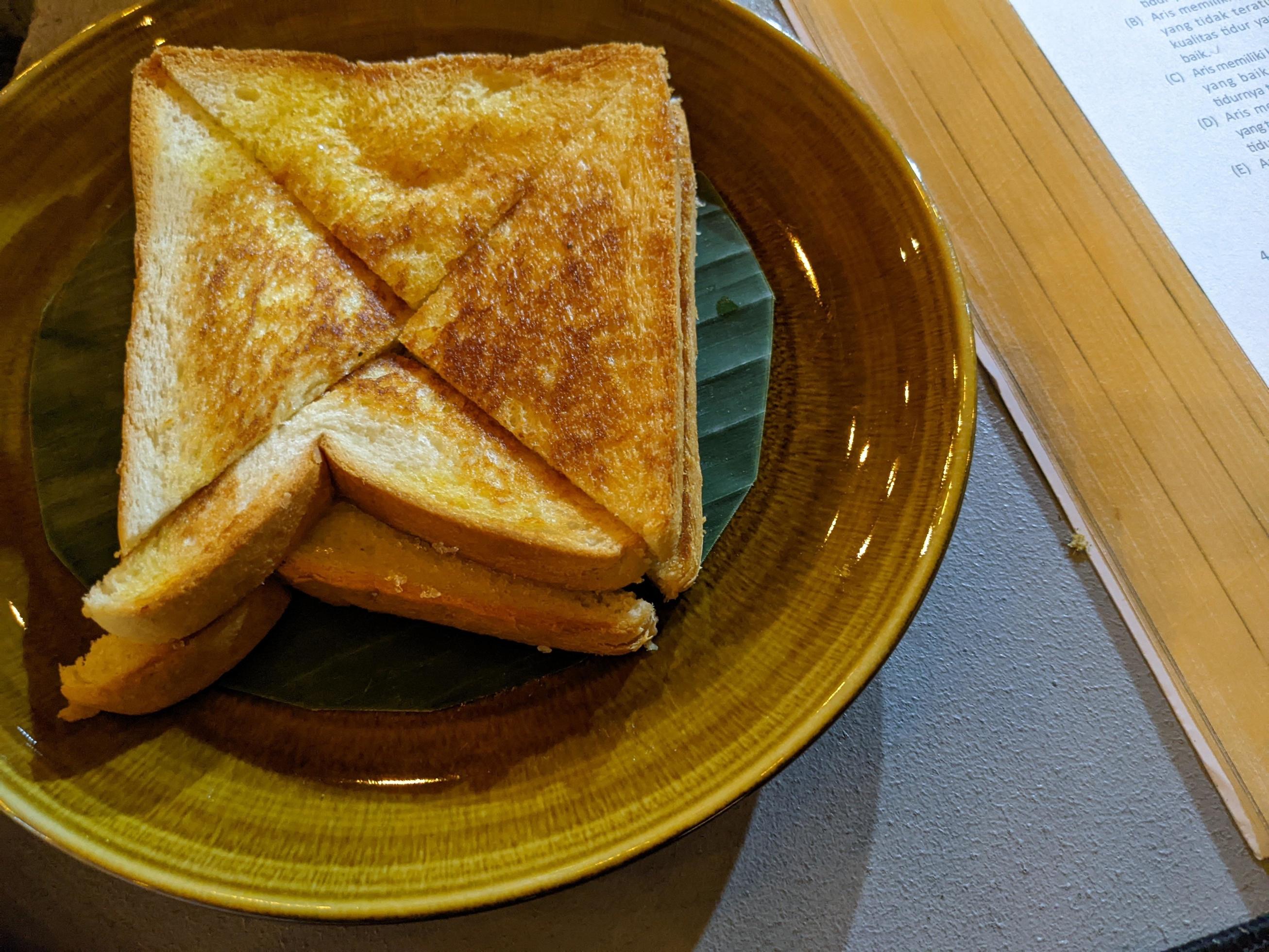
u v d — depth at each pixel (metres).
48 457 0.20
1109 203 0.23
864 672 0.18
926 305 0.20
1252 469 0.21
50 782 0.18
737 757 0.18
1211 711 0.20
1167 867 0.19
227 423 0.20
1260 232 0.22
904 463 0.20
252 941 0.18
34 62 0.24
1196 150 0.23
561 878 0.17
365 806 0.18
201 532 0.19
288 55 0.22
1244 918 0.19
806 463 0.21
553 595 0.19
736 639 0.19
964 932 0.19
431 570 0.19
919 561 0.19
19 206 0.21
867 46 0.24
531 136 0.22
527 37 0.23
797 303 0.22
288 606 0.20
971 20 0.24
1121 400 0.21
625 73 0.22
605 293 0.20
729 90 0.22
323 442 0.19
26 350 0.21
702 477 0.20
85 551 0.20
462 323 0.20
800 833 0.19
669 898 0.19
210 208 0.21
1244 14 0.24
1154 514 0.21
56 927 0.18
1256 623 0.20
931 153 0.23
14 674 0.19
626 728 0.19
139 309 0.21
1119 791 0.19
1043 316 0.22
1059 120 0.23
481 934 0.19
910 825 0.19
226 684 0.19
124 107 0.22
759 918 0.19
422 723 0.19
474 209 0.21
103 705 0.18
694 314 0.21
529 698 0.19
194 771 0.18
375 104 0.22
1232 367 0.21
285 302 0.21
